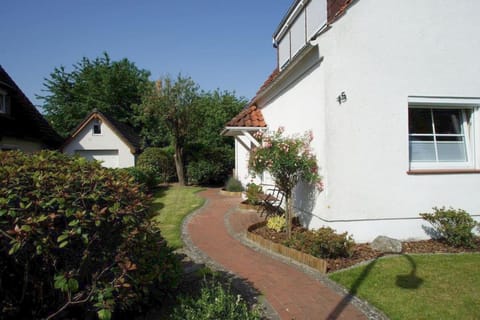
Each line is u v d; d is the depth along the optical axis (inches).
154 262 146.3
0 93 569.0
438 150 282.2
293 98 333.7
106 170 144.2
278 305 159.3
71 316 127.9
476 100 273.4
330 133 253.0
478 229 269.4
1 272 115.7
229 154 866.8
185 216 393.7
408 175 263.4
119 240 125.0
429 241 263.1
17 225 100.5
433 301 158.2
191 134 823.7
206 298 134.3
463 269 197.6
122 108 1470.2
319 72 265.7
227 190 613.9
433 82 267.1
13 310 118.0
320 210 268.1
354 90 255.3
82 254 118.4
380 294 167.3
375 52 258.1
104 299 119.0
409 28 262.4
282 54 466.6
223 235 301.7
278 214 369.4
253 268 211.9
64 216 115.6
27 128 639.1
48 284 124.4
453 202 269.4
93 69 1557.6
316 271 205.3
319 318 146.9
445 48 268.4
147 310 146.9
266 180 460.4
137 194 136.7
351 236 236.8
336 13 274.5
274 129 407.8
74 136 992.9
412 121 279.0
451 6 268.7
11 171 116.7
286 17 414.0
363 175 257.1
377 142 258.7
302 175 274.5
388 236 261.3
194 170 787.4
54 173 127.3
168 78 765.9
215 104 1127.6
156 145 1277.1
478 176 273.7
